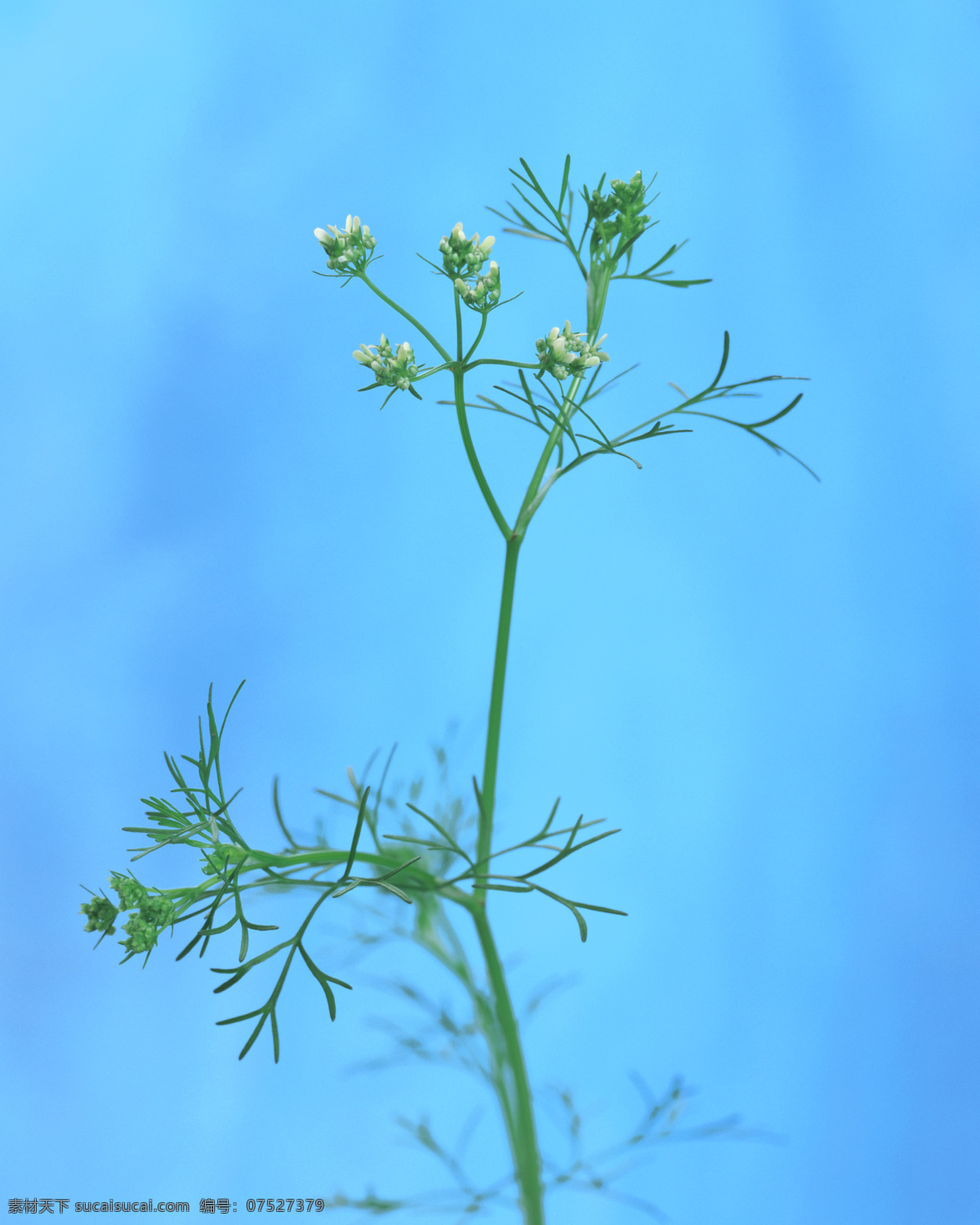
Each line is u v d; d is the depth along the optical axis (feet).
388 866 1.60
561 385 1.59
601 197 1.63
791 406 1.60
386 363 1.56
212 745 1.56
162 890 1.53
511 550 1.59
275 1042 1.52
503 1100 1.75
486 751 1.60
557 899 1.54
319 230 1.57
